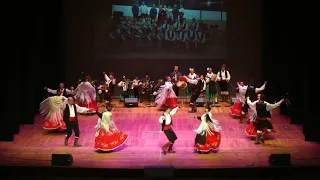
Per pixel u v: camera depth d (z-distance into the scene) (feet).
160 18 57.26
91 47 57.26
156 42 57.62
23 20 47.34
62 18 56.49
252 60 58.08
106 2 56.75
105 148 39.32
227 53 58.18
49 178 36.17
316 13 43.78
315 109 42.75
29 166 36.50
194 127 46.21
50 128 44.37
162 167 35.99
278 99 53.62
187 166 36.47
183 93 58.70
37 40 49.47
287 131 45.83
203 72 58.23
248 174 36.24
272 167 36.35
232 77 58.39
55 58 54.85
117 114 50.80
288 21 50.55
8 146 41.19
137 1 56.90
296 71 47.98
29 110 48.19
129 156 38.83
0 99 43.55
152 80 58.03
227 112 51.90
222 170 36.09
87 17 56.80
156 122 47.83
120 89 58.23
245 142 42.37
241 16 57.62
